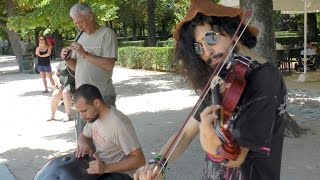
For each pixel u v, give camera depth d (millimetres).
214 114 1672
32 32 32906
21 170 6227
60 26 12039
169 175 5566
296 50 17344
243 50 1842
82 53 4867
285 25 32875
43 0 12359
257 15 7188
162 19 35375
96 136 3723
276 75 1742
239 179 1829
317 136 7133
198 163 5945
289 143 6766
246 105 1696
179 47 1902
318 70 16844
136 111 10211
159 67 19703
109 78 5074
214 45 1803
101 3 11789
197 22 1819
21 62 22109
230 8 1823
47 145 7527
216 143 1651
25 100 12656
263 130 1661
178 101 11266
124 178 3506
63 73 9172
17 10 20031
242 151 1679
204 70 1876
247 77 1740
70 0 11516
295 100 10883
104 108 3619
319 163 5777
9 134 8461
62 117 9711
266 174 1799
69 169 3424
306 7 14812
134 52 21500
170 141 2160
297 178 5285
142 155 3637
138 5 31859
